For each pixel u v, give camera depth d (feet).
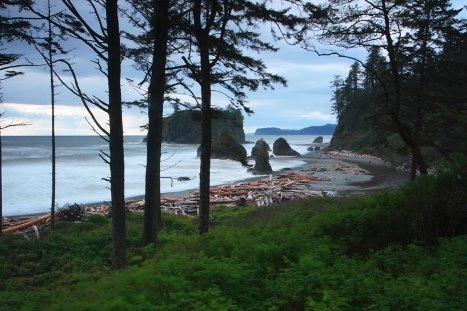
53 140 81.76
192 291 19.60
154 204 47.55
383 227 31.99
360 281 20.81
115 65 39.19
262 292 20.45
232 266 21.94
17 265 59.52
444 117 71.82
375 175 192.24
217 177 199.11
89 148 434.30
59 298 32.81
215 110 50.42
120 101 39.78
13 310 35.70
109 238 69.72
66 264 59.41
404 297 18.25
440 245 27.76
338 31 56.85
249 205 114.93
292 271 22.41
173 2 48.96
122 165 40.04
